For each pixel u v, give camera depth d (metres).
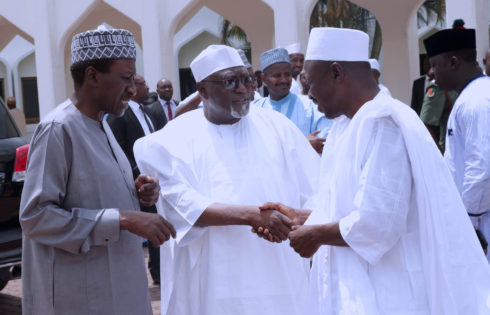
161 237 2.57
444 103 6.61
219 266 3.10
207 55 3.16
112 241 2.53
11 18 13.33
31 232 2.49
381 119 2.30
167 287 3.26
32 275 2.64
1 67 22.95
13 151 4.78
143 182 2.79
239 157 3.21
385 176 2.24
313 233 2.38
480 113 3.54
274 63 4.79
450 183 2.34
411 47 13.14
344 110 2.50
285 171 3.29
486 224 3.63
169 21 12.02
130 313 2.65
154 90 12.05
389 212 2.23
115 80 2.58
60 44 13.16
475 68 3.78
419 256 2.29
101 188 2.59
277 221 2.89
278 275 3.15
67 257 2.55
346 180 2.37
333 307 2.44
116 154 2.72
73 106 2.62
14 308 5.30
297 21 10.59
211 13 22.61
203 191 3.16
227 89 3.14
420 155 2.25
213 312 3.09
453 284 2.23
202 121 3.30
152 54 12.01
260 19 14.79
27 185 2.51
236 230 3.13
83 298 2.55
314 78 2.51
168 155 3.21
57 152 2.51
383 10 12.97
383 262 2.34
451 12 9.02
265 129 3.31
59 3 13.09
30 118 23.31
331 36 2.46
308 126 4.80
